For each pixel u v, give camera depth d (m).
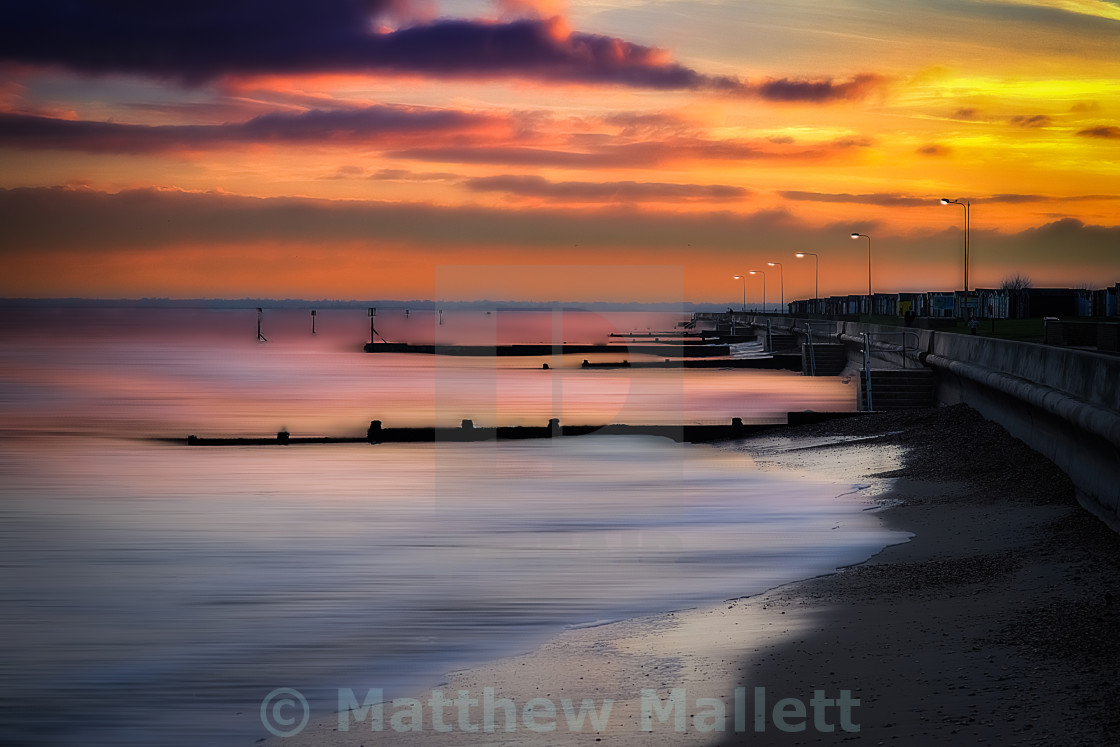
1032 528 14.99
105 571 15.54
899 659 9.73
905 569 13.63
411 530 18.53
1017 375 22.12
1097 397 15.64
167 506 21.69
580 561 15.60
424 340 164.12
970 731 7.86
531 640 11.58
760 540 16.56
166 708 9.82
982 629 10.44
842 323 70.44
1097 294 95.94
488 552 16.45
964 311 77.19
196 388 63.25
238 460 29.59
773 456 27.11
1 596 14.05
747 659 10.18
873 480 21.66
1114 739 7.45
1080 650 9.43
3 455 30.89
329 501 22.06
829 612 11.77
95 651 11.57
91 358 102.62
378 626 12.34
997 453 21.08
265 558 16.33
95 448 32.81
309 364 92.69
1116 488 13.98
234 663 11.08
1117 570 11.98
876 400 34.28
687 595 13.28
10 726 9.45
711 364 79.88
